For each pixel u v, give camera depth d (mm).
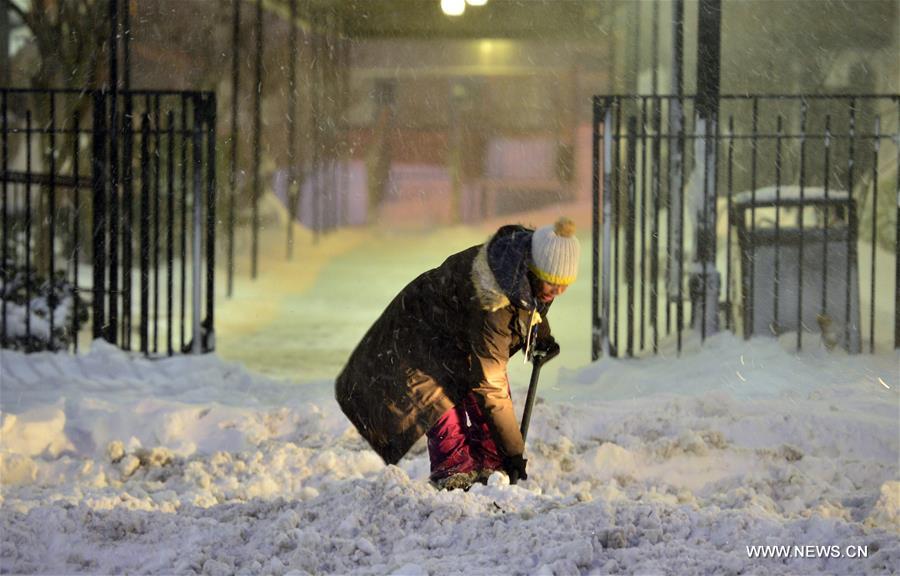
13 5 30531
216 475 12797
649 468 13109
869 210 29562
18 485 12508
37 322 21391
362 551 9008
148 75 37125
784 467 12820
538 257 9422
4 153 20875
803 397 16797
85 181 20891
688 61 34219
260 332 26125
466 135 53188
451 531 9320
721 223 29172
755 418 14516
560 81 52969
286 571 8688
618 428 14680
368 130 52344
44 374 18969
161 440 14852
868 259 27844
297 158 44625
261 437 14766
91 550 9344
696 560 8453
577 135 53250
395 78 52594
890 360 19734
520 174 53531
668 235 21078
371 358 10633
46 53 29719
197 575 8758
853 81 32625
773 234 20812
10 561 9125
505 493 10133
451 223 50688
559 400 17547
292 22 39969
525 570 8281
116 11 20109
